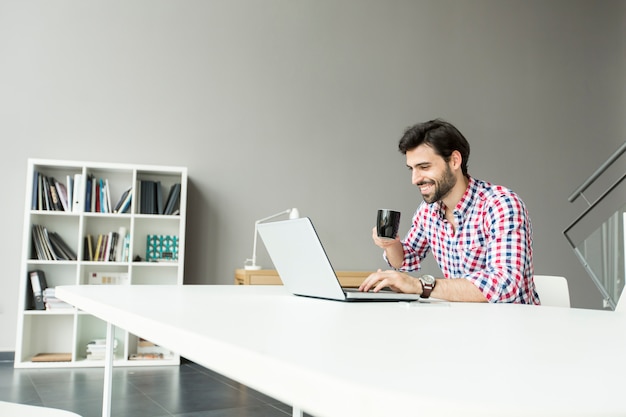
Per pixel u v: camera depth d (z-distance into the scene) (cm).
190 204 478
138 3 478
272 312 92
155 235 461
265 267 492
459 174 203
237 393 341
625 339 66
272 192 498
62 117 455
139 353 432
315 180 509
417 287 150
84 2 465
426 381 38
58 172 445
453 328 75
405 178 530
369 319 86
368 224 518
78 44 462
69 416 104
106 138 463
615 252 429
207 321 73
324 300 131
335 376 38
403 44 544
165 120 477
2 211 437
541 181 572
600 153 593
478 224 199
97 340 425
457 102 554
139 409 298
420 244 233
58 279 440
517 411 31
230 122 492
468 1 568
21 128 446
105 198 434
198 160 482
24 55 450
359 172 520
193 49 488
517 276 169
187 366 422
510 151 566
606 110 600
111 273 448
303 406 40
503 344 59
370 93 530
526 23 584
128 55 473
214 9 496
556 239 571
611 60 608
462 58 560
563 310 119
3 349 428
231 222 486
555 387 37
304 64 515
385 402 33
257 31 506
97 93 463
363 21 535
